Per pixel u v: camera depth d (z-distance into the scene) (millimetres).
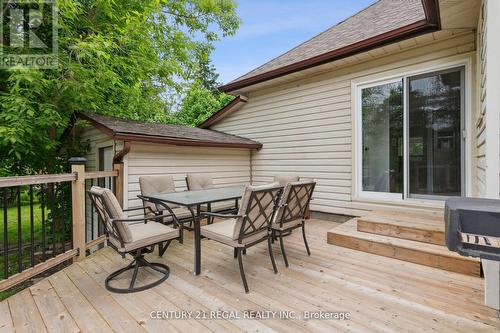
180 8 7441
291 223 2990
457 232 746
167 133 4703
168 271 2719
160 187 4070
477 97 3227
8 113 3750
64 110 4680
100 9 4949
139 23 4961
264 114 6035
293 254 3199
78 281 2570
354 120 4570
